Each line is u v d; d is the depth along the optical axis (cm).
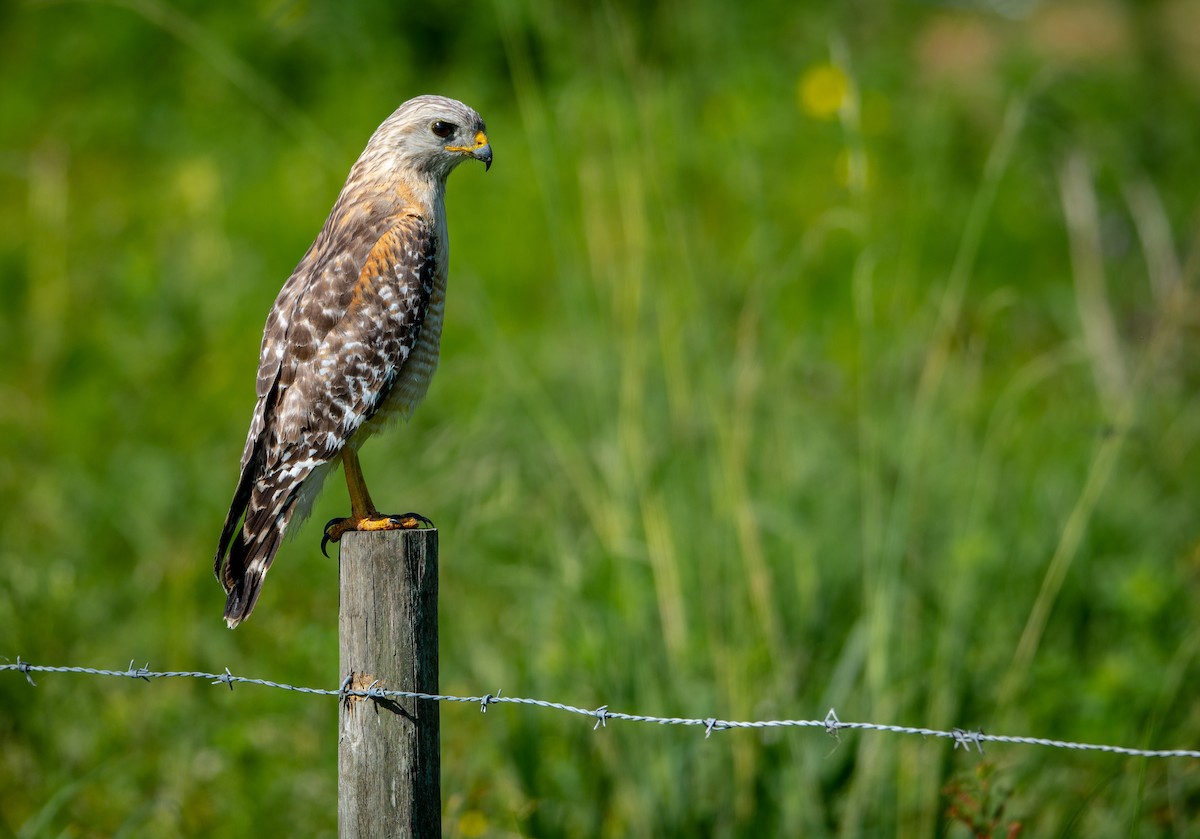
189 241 1769
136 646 1056
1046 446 1320
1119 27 2512
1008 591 1054
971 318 1508
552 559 1054
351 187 820
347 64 2219
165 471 1330
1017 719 912
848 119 980
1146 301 1582
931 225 1848
